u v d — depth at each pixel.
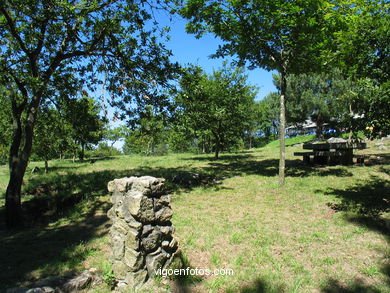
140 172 13.12
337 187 8.19
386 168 10.66
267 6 7.98
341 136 28.84
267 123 51.28
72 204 8.02
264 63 9.72
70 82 8.41
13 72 6.67
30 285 3.44
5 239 5.44
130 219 3.47
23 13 6.36
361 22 5.46
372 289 3.23
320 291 3.26
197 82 8.98
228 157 20.75
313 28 7.89
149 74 8.12
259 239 4.76
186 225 5.57
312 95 30.66
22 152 6.65
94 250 4.66
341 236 4.77
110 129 29.69
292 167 13.09
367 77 5.60
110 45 7.85
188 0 8.24
